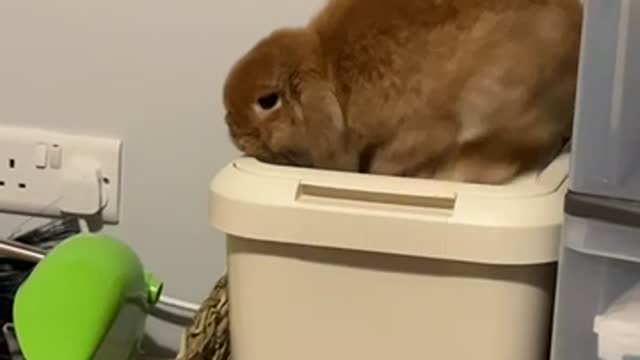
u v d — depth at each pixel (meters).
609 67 0.72
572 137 0.78
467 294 0.80
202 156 1.16
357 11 0.86
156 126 1.16
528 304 0.80
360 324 0.83
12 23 1.16
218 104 1.14
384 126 0.85
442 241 0.78
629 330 0.73
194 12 1.12
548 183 0.81
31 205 1.19
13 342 1.02
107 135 1.17
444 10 0.84
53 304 0.92
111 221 1.19
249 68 0.88
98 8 1.14
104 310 0.92
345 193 0.82
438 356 0.82
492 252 0.78
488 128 0.84
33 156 1.18
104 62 1.15
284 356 0.85
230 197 0.82
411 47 0.84
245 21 1.12
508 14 0.84
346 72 0.86
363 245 0.80
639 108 0.74
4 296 1.04
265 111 0.88
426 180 0.83
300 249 0.82
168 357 1.20
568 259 0.75
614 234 0.72
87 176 1.17
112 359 0.98
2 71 1.17
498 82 0.83
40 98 1.17
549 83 0.84
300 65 0.86
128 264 0.98
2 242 1.07
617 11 0.72
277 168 0.84
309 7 1.10
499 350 0.81
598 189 0.73
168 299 1.19
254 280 0.84
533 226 0.77
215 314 0.95
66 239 1.06
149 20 1.13
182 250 1.19
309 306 0.83
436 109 0.84
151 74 1.15
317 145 0.88
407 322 0.82
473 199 0.79
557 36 0.84
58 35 1.16
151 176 1.17
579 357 0.76
